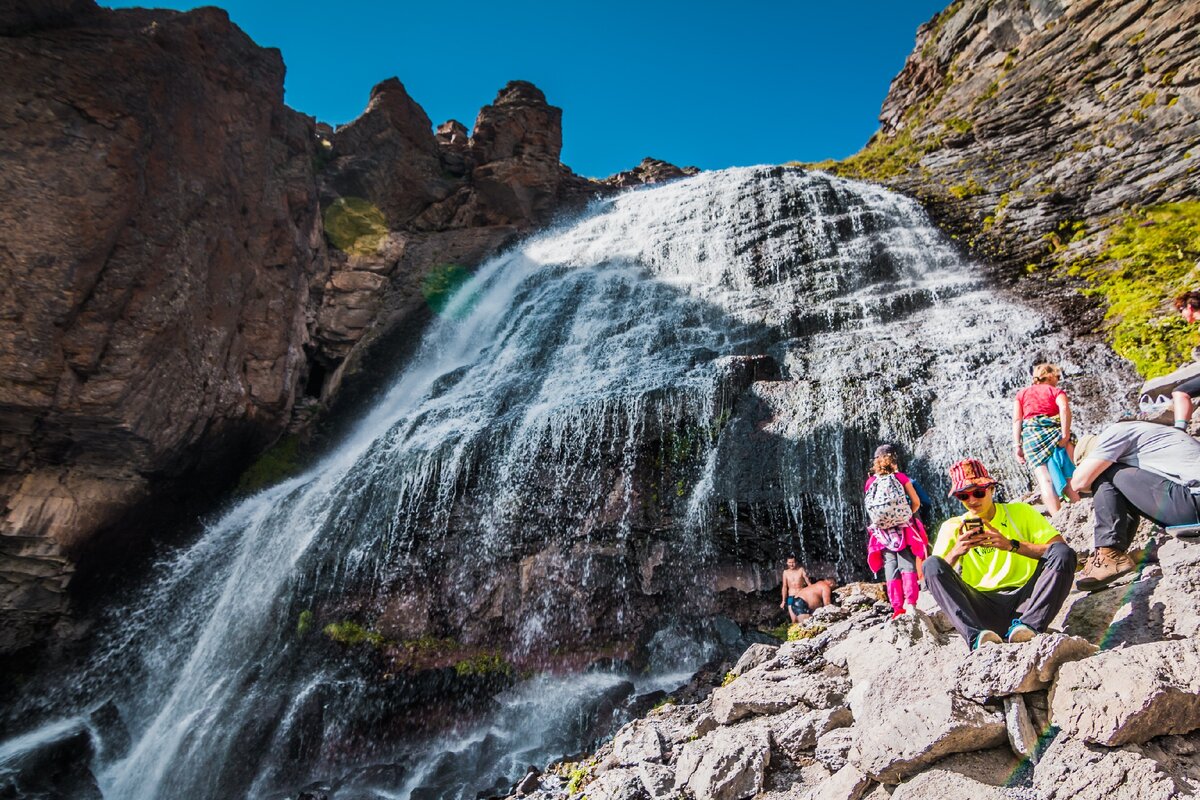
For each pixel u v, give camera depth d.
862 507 10.18
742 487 10.73
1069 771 3.65
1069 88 19.61
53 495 11.45
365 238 19.81
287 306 16.14
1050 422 6.24
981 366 11.57
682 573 10.59
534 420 12.09
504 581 10.75
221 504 14.56
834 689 5.63
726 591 10.34
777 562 10.41
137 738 10.87
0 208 10.86
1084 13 20.50
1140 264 13.06
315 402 17.00
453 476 11.69
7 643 11.09
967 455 10.09
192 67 14.22
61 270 11.16
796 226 17.97
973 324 13.02
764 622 9.99
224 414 14.01
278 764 9.38
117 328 11.88
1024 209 16.75
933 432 10.53
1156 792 3.36
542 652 10.22
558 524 11.05
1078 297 13.04
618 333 16.42
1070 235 15.45
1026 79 21.09
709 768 5.06
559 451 11.60
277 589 11.45
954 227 17.16
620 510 10.99
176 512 13.64
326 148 21.41
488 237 22.11
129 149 12.14
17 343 10.71
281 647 10.86
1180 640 3.92
